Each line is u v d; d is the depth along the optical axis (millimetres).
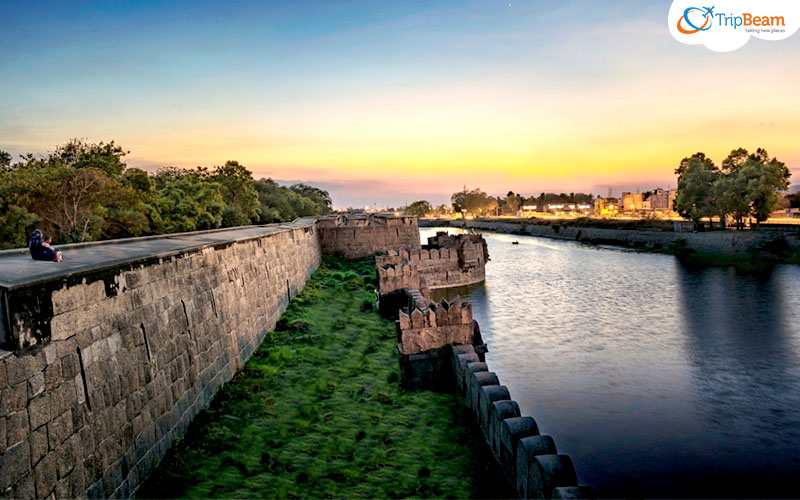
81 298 9016
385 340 21391
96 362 9188
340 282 37188
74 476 8148
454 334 16109
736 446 15750
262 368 17266
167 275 12891
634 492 12766
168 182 51031
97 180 29062
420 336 15984
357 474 10617
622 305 36906
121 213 32625
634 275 51875
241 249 19953
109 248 15578
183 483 10086
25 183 26828
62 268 9367
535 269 57750
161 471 10602
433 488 10133
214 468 10766
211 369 14875
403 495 9906
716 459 14969
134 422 10203
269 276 24000
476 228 173750
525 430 10117
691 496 13164
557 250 81938
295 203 112875
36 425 7438
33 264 10344
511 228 143250
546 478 8195
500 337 28438
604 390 20438
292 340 21266
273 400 14703
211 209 51125
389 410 14102
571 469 8281
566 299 39219
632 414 18156
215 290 16172
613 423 17438
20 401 7168
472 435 12508
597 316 33438
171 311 12742
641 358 24500
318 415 13680
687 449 15609
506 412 10977
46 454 7570
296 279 31844
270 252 25188
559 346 26547
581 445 15891
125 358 10211
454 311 16094
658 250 74438
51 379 7906
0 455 6691
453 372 15781
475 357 14797
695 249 71375
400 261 35969
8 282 7391
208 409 13922
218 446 11750
